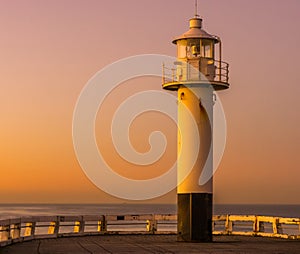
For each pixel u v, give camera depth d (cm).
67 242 2761
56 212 19488
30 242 2753
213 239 3039
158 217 3491
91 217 3328
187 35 2850
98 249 2402
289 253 2269
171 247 2512
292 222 3170
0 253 2227
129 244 2655
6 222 2578
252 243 2756
